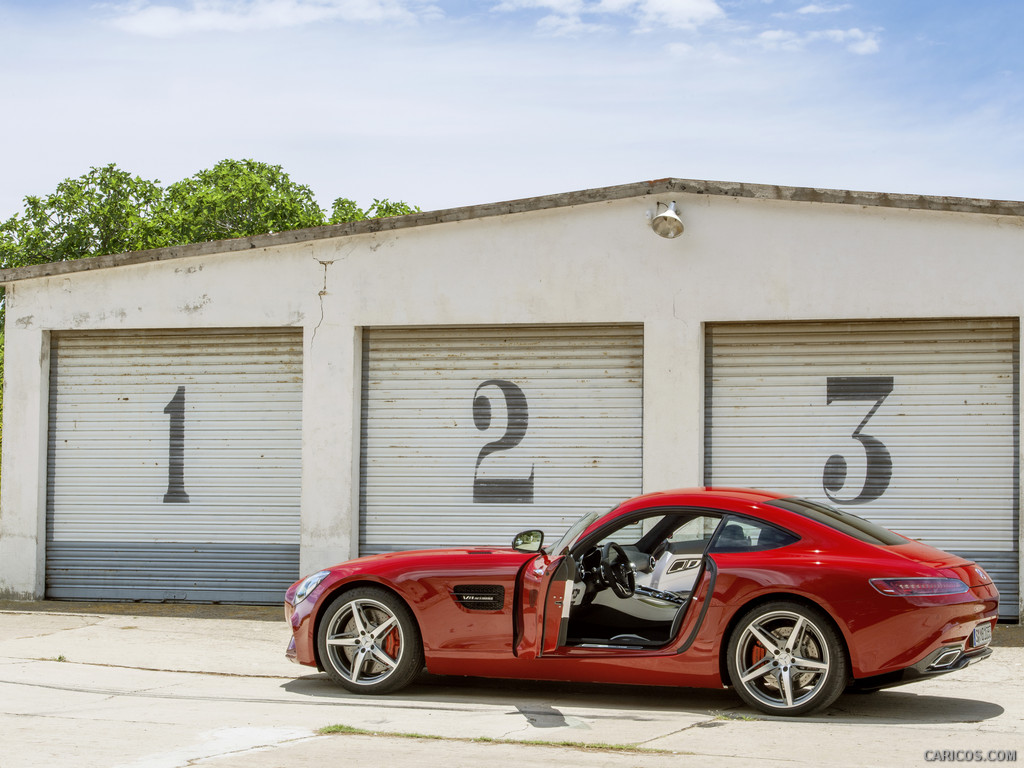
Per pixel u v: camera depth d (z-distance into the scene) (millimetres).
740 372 10984
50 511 12133
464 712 6336
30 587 11961
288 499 11734
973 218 10406
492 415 11414
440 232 11383
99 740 5457
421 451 11523
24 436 12062
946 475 10547
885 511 10656
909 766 4969
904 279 10516
